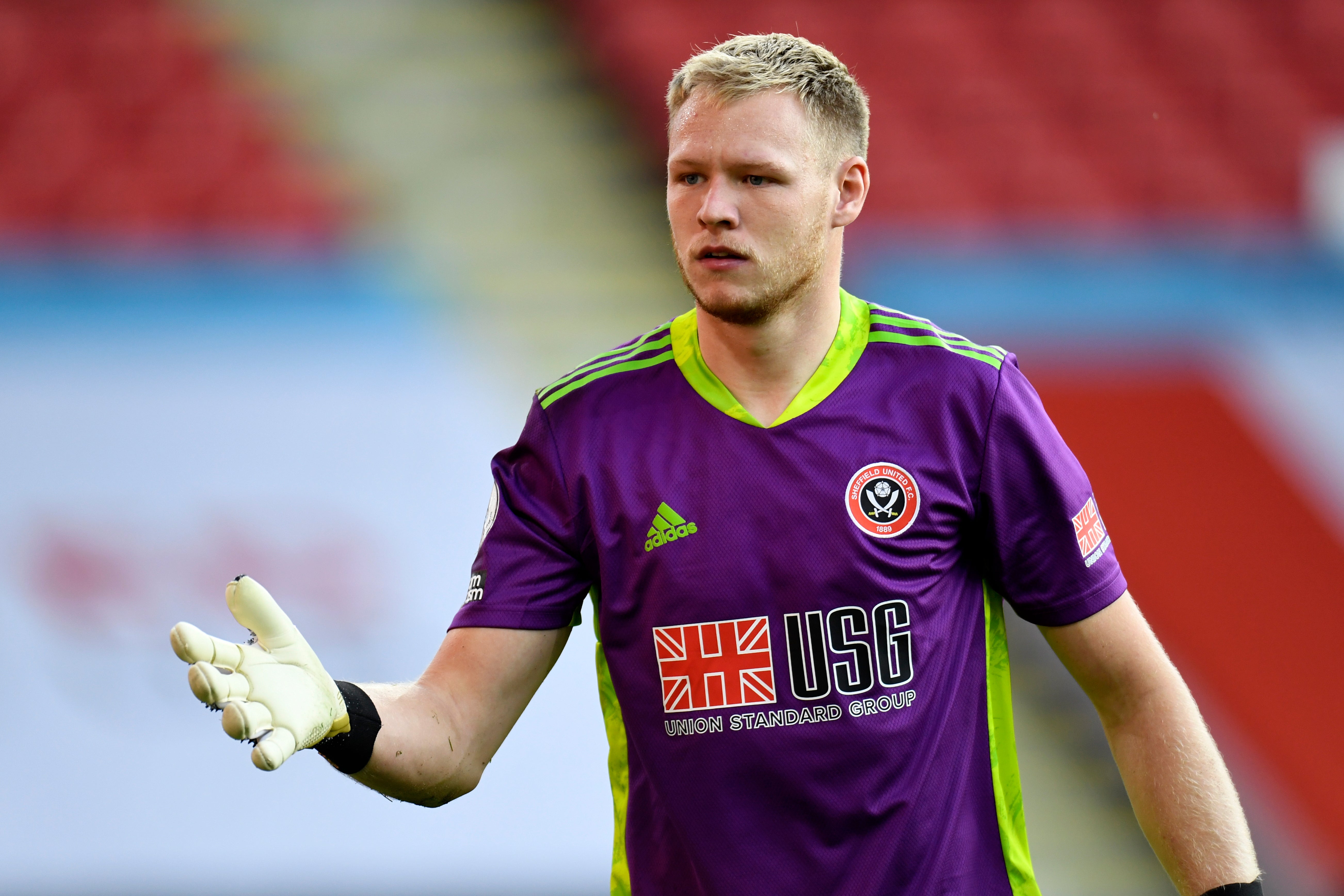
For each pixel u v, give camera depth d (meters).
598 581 5.99
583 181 25.61
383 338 19.67
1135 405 21.05
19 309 18.88
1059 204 25.16
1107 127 27.56
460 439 18.75
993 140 26.69
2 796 16.27
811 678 5.57
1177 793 5.75
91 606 16.97
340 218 23.22
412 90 27.45
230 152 24.98
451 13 29.55
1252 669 18.81
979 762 5.84
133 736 16.61
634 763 5.90
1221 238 23.72
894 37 29.19
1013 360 5.95
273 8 29.03
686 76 5.66
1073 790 17.88
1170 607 19.23
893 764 5.56
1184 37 29.84
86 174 24.08
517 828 16.70
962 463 5.75
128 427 17.98
